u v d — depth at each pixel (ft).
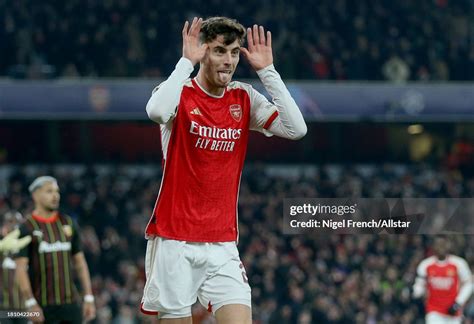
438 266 153.07
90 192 236.02
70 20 263.29
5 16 260.01
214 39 58.39
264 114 60.90
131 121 288.51
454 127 297.74
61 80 254.27
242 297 59.98
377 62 271.08
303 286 196.44
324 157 298.56
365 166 299.58
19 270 97.30
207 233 59.72
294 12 277.23
